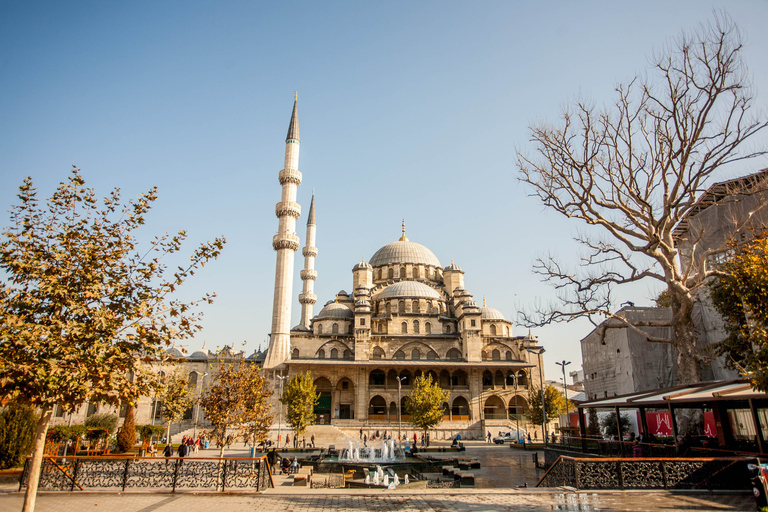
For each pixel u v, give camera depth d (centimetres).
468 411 7469
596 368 5588
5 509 1678
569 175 3562
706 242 4288
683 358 3109
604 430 5306
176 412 5509
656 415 4703
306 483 2739
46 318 1355
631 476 2048
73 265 1417
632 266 3584
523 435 6047
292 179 8062
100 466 2366
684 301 3158
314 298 9188
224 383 3170
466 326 7706
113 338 1400
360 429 6688
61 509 1712
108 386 1337
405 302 8388
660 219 3234
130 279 1485
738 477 2019
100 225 1489
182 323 1534
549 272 3869
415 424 6031
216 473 2211
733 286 2111
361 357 7431
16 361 1257
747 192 3250
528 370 7775
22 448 2622
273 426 6644
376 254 10056
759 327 1928
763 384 1800
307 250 9356
